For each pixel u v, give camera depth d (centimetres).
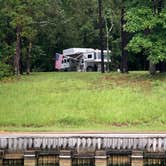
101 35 13075
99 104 9538
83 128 8431
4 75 12469
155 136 6500
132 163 6412
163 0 11288
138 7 11225
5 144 6481
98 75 12400
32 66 16875
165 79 11262
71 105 9538
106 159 6444
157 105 9425
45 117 8881
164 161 6469
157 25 11169
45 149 6481
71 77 12312
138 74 12106
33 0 13375
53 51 17312
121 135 6669
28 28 13012
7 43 13812
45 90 10625
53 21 15975
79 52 16575
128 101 9681
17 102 9731
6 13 12850
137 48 11056
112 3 13862
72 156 6462
